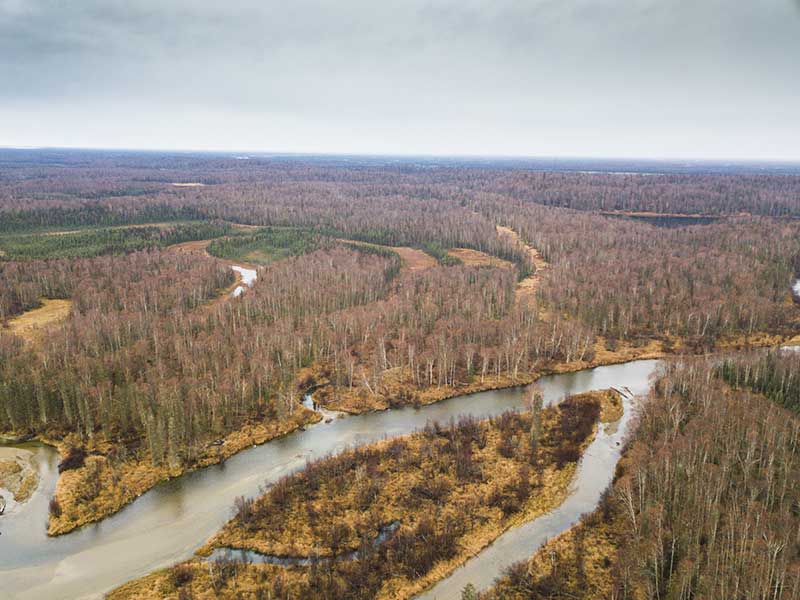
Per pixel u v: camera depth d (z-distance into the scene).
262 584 70.19
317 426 112.94
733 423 96.38
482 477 93.06
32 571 73.38
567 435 107.06
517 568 72.69
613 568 72.56
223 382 117.38
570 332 151.00
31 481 92.50
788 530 69.69
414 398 124.62
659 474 82.88
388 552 75.00
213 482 93.19
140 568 73.88
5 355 126.50
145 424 100.31
